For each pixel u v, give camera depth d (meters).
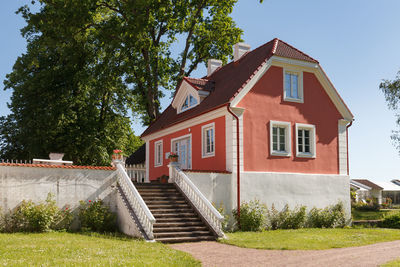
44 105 29.64
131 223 13.96
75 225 14.75
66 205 14.70
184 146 22.34
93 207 14.88
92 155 31.81
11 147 31.33
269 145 18.53
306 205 19.05
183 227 14.35
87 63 31.59
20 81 31.09
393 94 32.34
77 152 30.53
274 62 19.31
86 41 29.67
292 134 19.31
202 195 15.21
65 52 28.64
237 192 17.34
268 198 18.02
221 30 30.23
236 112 17.84
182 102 23.48
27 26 31.56
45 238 12.20
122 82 31.50
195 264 9.38
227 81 20.84
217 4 30.31
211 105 19.16
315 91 20.45
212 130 19.47
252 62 20.19
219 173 17.11
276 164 18.59
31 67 29.55
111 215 15.11
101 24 27.44
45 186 14.38
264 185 18.02
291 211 18.50
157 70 30.20
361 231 16.73
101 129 32.56
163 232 13.80
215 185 16.95
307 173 19.44
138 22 24.83
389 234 15.61
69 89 30.27
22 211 13.66
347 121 21.12
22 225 13.71
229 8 30.59
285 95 19.44
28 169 14.15
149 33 29.69
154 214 14.70
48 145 29.25
